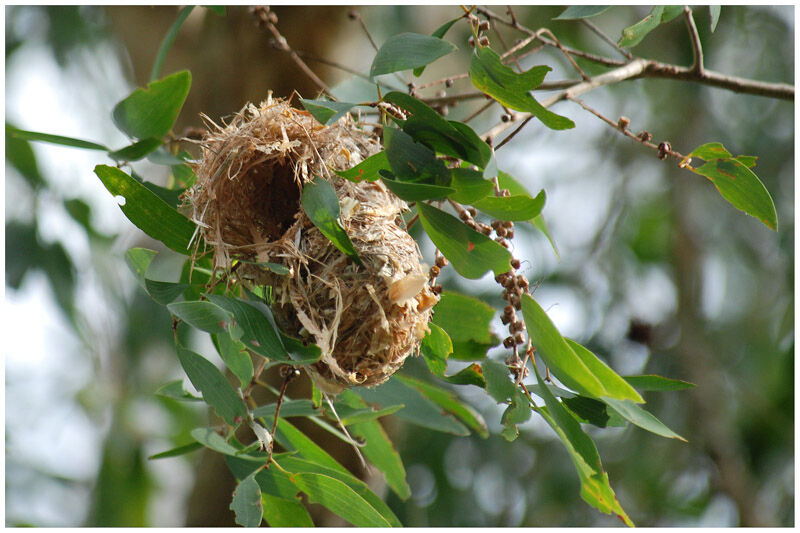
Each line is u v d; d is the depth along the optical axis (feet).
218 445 13.48
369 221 11.76
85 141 15.05
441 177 10.99
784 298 31.07
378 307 11.37
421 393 16.62
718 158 13.70
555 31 30.07
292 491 13.56
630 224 34.12
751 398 30.58
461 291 26.40
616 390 10.53
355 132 12.48
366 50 24.30
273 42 17.83
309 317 11.39
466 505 30.12
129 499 31.40
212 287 11.85
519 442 31.30
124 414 31.58
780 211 31.45
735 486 28.02
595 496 11.49
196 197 12.34
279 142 11.85
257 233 12.28
